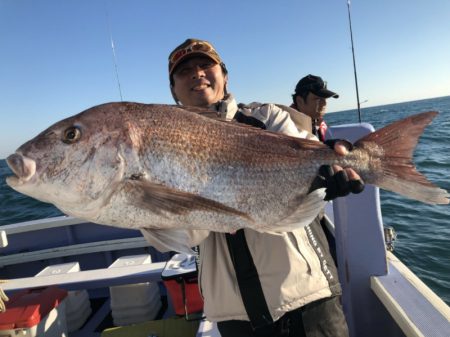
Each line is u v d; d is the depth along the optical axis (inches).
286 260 73.5
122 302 141.6
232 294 76.1
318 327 74.5
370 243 95.7
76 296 150.0
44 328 116.3
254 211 72.8
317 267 76.1
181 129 71.6
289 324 73.9
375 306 95.9
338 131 96.9
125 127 69.8
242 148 74.1
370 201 95.4
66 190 69.1
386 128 78.0
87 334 143.1
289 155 75.9
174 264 131.4
